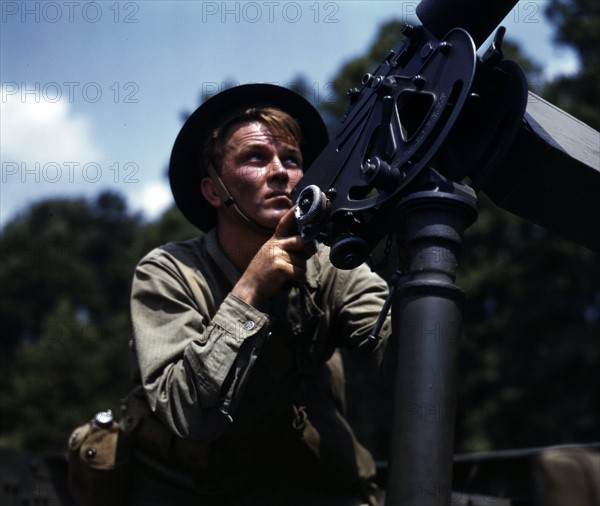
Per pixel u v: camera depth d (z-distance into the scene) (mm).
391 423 2619
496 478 4297
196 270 3777
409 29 2986
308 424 3863
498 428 22422
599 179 3133
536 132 3084
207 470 3811
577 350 22297
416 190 2770
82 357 27016
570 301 23609
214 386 3258
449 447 2535
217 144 3809
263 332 3311
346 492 4012
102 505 3947
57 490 4543
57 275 39000
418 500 2484
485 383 23297
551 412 22000
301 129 4094
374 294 3807
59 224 41594
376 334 2891
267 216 3668
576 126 3426
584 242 3385
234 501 3869
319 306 3801
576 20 22625
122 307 41750
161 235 22734
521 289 23766
